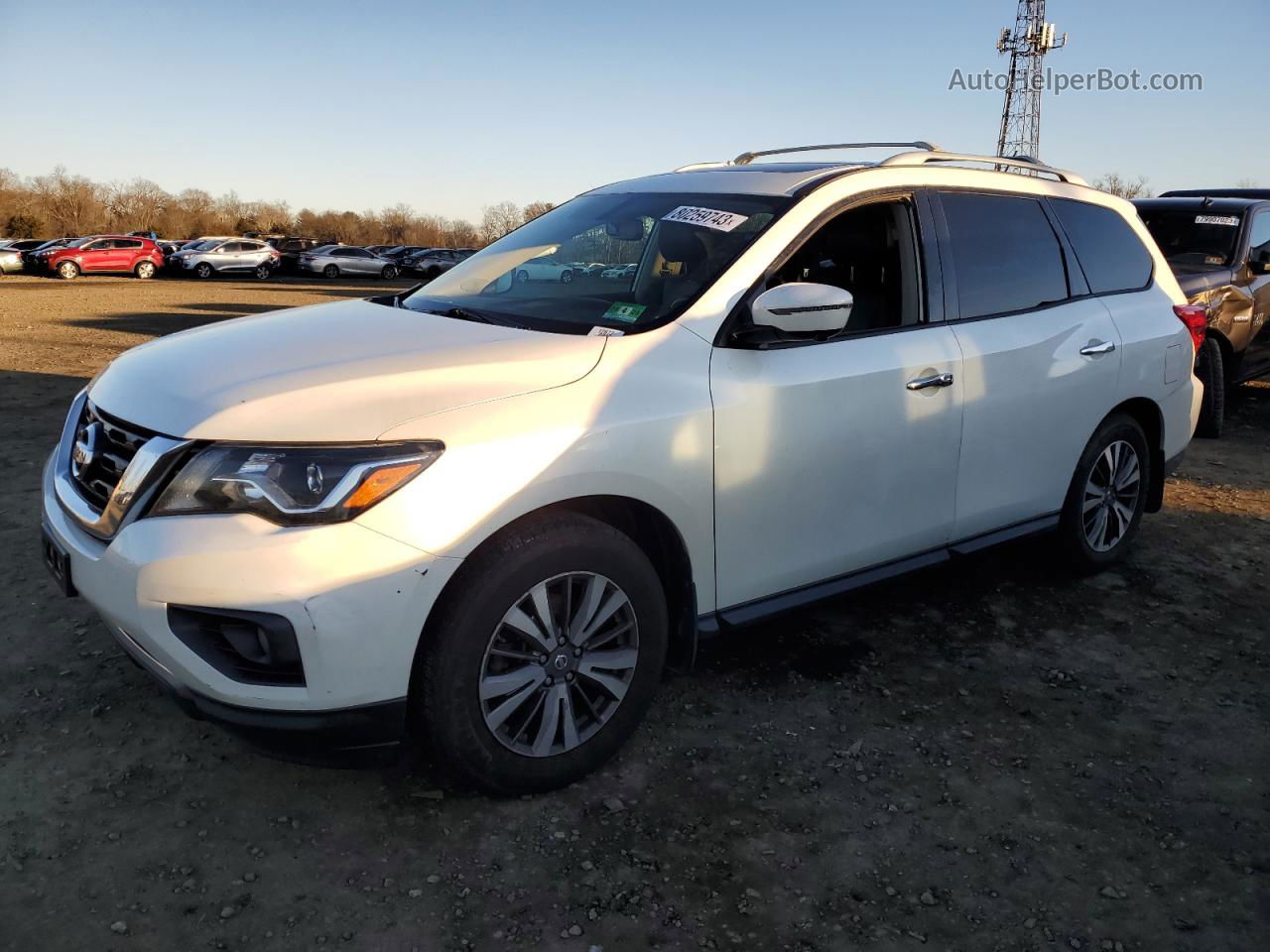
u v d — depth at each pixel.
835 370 3.08
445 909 2.28
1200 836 2.67
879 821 2.67
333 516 2.22
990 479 3.67
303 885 2.34
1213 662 3.70
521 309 3.12
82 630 3.61
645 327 2.84
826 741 3.05
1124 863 2.54
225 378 2.50
